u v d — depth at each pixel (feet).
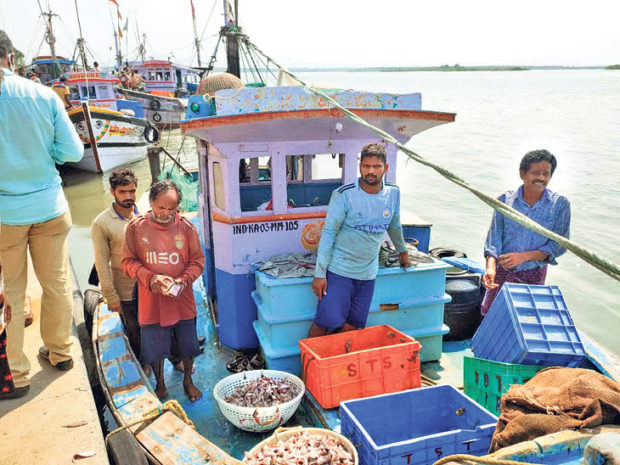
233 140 13.28
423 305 13.98
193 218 25.96
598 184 43.50
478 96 214.69
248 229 14.07
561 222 12.06
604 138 74.08
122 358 12.48
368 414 10.57
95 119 59.67
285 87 13.12
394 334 12.71
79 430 9.95
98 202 50.06
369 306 12.98
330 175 26.20
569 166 51.90
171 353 13.79
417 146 67.56
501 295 11.38
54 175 10.48
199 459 9.27
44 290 11.12
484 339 11.98
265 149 13.65
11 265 10.34
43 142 9.88
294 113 12.71
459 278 16.25
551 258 12.12
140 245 11.49
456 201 39.14
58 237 10.84
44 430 9.95
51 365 12.17
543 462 6.90
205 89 15.87
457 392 10.73
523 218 5.50
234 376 12.25
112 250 12.96
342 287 12.35
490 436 9.39
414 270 13.64
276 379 12.35
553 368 9.29
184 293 12.02
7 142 9.39
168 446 9.58
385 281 13.67
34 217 10.09
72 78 73.05
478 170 50.67
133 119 65.67
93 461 9.16
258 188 17.72
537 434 7.47
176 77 120.26
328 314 12.48
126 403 10.80
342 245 12.19
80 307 17.21
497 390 10.81
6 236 10.01
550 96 210.79
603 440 5.20
